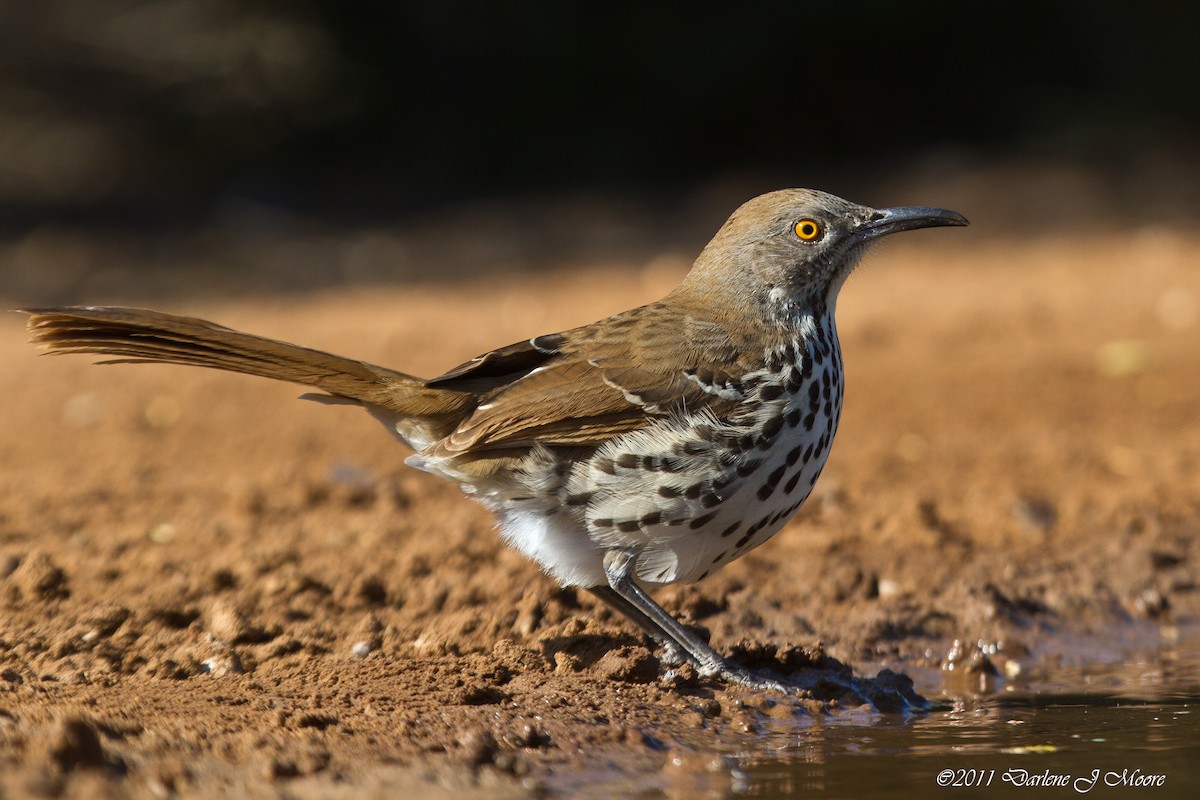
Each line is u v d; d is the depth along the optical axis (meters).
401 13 38.41
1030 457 14.94
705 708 8.32
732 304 9.11
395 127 39.41
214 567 10.78
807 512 13.00
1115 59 36.47
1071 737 8.12
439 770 6.97
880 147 36.75
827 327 9.09
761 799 6.98
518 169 38.19
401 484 13.96
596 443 8.23
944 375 18.80
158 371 20.80
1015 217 30.30
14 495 13.70
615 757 7.50
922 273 26.27
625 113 37.84
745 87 36.84
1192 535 12.54
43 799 6.11
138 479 14.41
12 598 9.98
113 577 10.70
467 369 8.59
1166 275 24.42
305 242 32.50
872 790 7.15
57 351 8.38
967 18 36.06
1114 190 31.48
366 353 20.42
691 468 8.14
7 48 43.25
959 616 10.74
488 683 8.35
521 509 8.45
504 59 38.25
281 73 39.78
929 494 13.65
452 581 10.31
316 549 11.43
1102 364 19.02
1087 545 12.27
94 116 41.03
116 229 33.94
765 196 9.38
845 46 36.31
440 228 33.28
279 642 9.11
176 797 6.38
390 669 8.55
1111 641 10.66
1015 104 36.44
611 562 8.42
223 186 38.03
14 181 37.78
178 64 40.84
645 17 37.22
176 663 8.66
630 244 30.17
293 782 6.68
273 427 16.94
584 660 8.88
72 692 7.91
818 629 10.38
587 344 8.66
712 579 11.02
